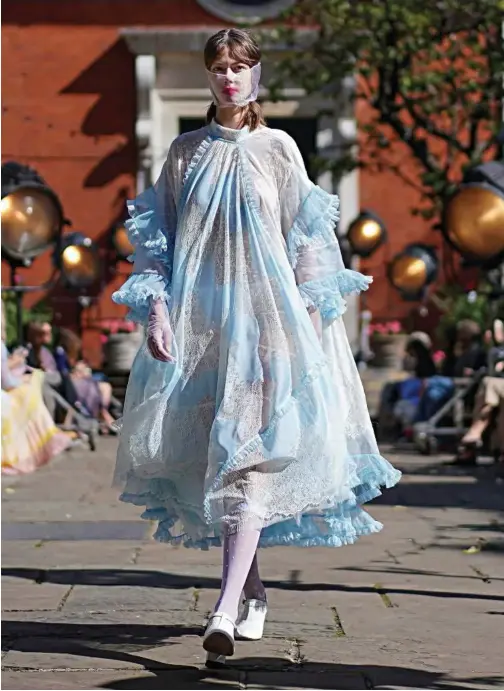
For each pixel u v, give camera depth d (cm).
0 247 1335
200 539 503
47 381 1487
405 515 923
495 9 1738
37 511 953
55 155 2258
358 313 2209
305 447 472
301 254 494
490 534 827
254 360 472
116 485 502
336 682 459
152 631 540
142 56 2233
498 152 1797
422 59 1819
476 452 1307
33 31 2256
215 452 464
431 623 557
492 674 472
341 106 2236
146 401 484
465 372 1551
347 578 666
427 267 1750
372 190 2242
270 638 526
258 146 490
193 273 485
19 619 564
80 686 451
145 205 504
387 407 1645
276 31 1966
